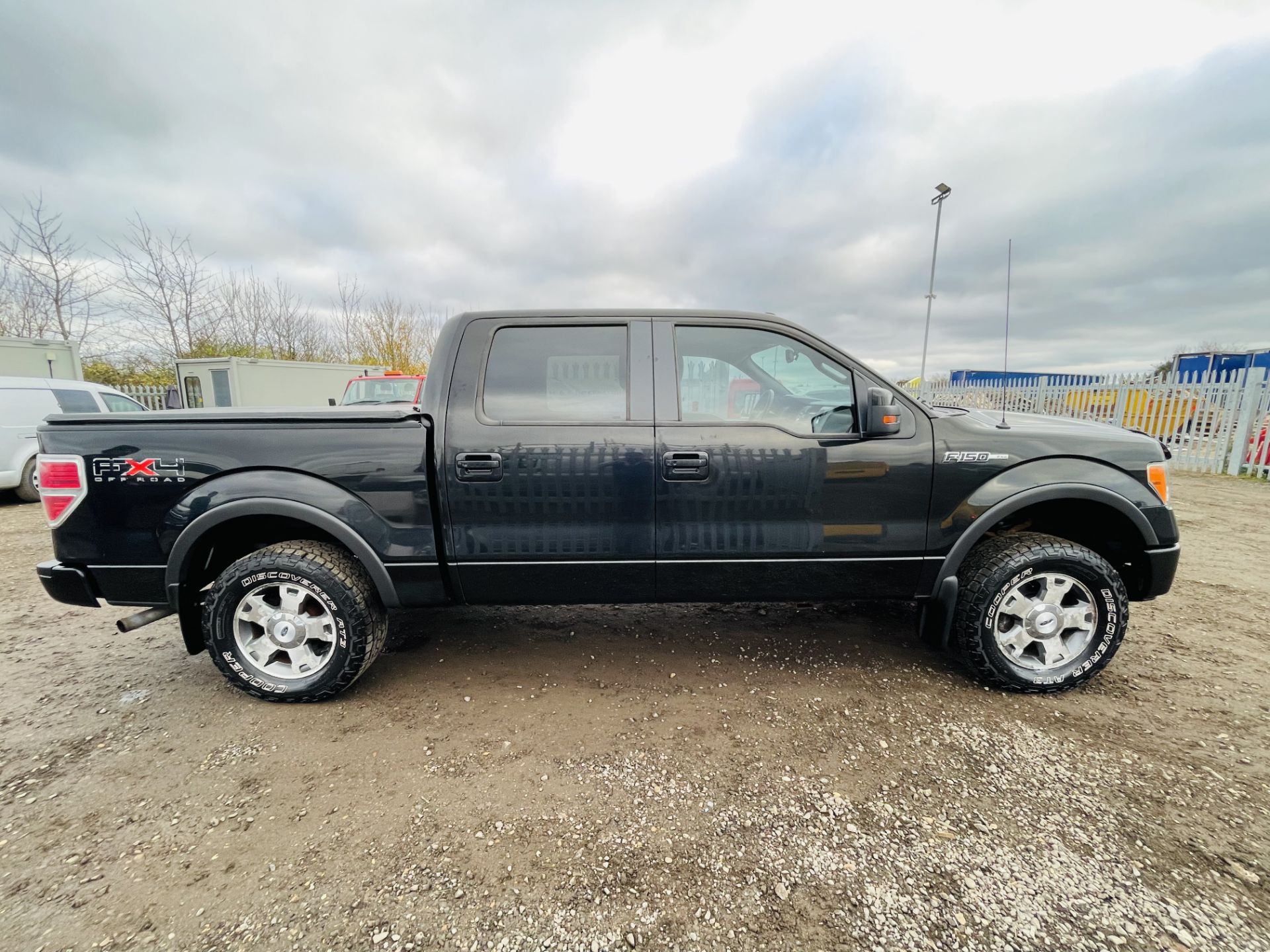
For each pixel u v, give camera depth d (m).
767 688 2.78
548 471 2.55
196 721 2.53
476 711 2.61
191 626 2.65
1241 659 3.04
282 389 14.11
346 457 2.50
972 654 2.66
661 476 2.57
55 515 2.50
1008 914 1.55
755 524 2.63
